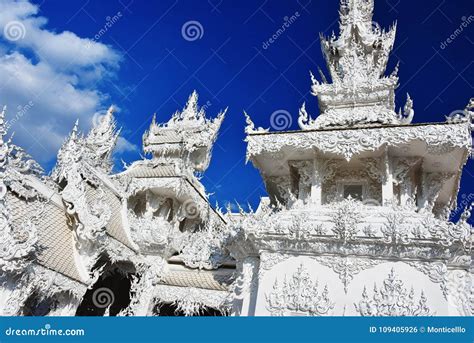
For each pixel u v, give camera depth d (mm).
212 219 19281
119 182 18047
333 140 13008
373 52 17156
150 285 15680
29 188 12250
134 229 17000
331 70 17578
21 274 10367
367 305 10352
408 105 14219
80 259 13133
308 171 14180
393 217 11039
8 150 10805
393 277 10461
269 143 13789
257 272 12367
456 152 12406
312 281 11172
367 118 14453
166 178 18500
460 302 10016
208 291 14953
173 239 16531
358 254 11016
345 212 11430
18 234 10391
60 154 14156
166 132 23172
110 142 20281
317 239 11445
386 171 12844
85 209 13242
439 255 10273
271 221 12203
